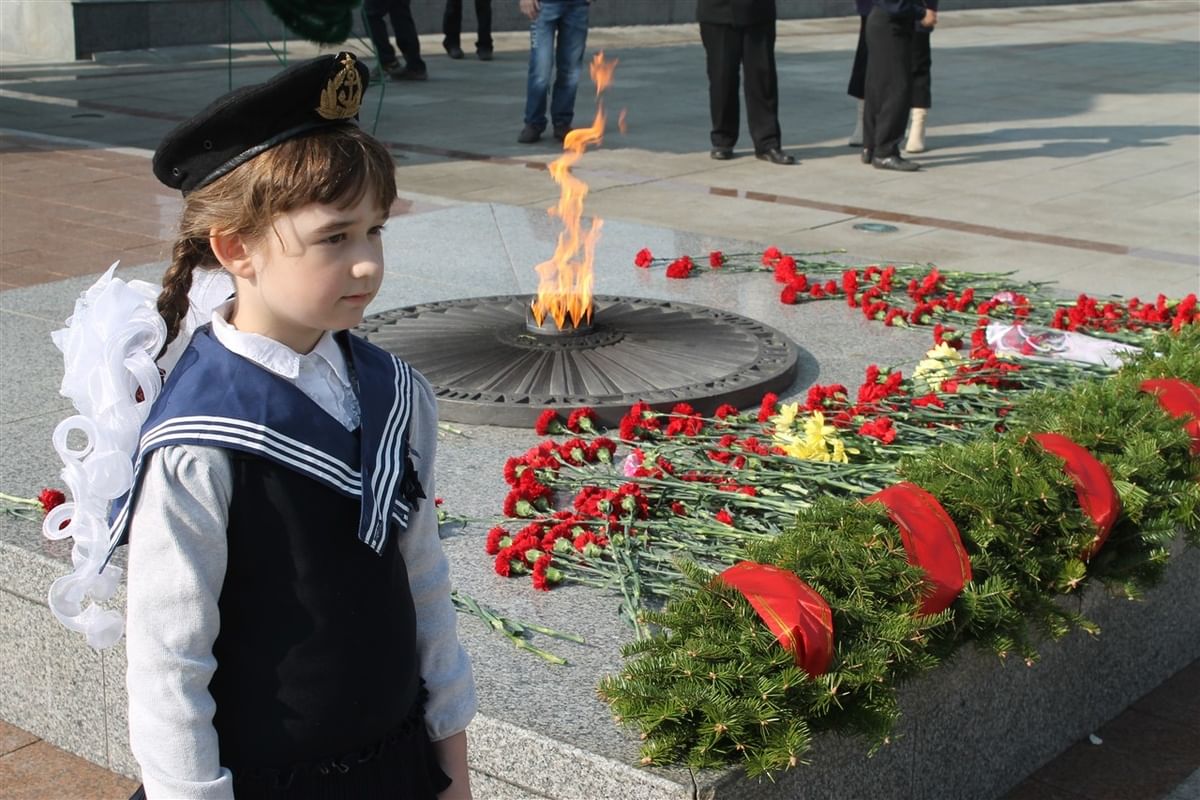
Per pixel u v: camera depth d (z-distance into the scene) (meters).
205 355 1.74
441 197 9.59
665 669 2.61
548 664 2.91
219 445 1.66
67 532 1.88
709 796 2.44
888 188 10.14
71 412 4.40
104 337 1.80
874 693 2.63
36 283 6.77
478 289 5.98
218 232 1.70
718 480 3.73
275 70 16.31
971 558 3.05
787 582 2.70
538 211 7.70
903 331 5.52
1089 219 9.15
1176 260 8.04
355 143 1.68
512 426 4.29
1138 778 3.36
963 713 3.04
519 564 3.34
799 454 3.84
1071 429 3.66
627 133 12.56
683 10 22.38
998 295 5.96
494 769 2.68
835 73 16.95
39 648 3.37
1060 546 3.24
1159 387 3.94
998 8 27.09
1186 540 3.69
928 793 2.99
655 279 6.24
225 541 1.68
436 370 4.58
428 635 1.96
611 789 2.53
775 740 2.47
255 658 1.73
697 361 4.71
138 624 1.65
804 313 5.75
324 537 1.73
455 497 3.79
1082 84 16.30
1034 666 3.25
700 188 10.10
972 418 4.18
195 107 13.59
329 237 1.68
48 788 3.26
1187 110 14.27
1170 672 3.88
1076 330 5.34
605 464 3.98
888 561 2.83
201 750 1.66
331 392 1.78
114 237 7.87
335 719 1.77
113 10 17.22
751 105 11.09
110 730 3.30
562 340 4.81
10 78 15.43
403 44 15.62
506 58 18.00
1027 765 3.34
